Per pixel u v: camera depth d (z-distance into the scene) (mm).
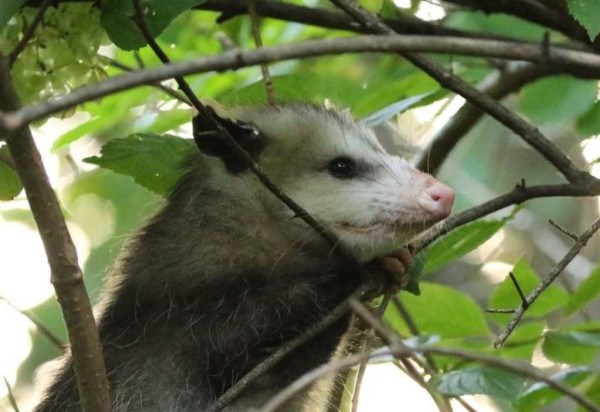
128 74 3754
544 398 5855
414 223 5832
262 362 5352
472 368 5445
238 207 6141
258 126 6336
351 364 4422
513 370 4332
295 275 5969
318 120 6363
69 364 6027
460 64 7648
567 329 6211
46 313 9477
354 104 7137
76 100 3607
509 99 8578
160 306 5973
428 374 5969
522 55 4027
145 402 5801
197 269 6008
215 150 6094
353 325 6199
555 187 5477
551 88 7676
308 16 7000
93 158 6172
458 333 6605
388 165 6137
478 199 9617
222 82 7754
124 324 5980
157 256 6078
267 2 6973
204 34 8359
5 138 3695
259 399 5723
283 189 6148
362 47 3877
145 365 5863
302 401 5961
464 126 7309
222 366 5781
